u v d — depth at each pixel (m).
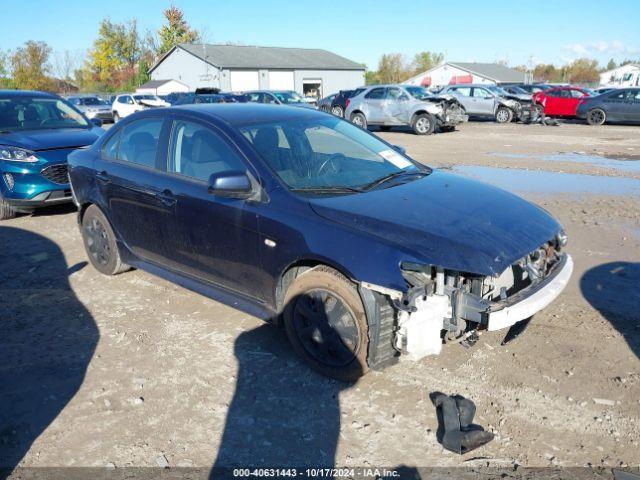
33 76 58.84
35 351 4.07
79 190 5.38
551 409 3.23
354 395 3.41
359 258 3.15
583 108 22.78
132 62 73.69
